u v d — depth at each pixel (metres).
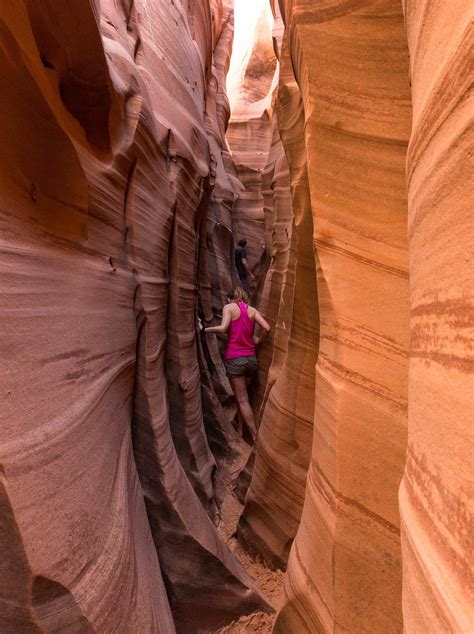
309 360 2.87
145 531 2.23
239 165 10.49
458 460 0.75
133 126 2.67
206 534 2.77
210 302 6.17
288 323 3.79
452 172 0.85
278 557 3.20
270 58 11.09
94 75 2.01
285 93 3.09
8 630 1.22
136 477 2.39
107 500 1.74
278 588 3.07
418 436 0.98
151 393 2.81
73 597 1.30
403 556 0.98
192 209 4.30
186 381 3.76
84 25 1.72
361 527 1.59
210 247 7.16
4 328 1.31
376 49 1.64
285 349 3.81
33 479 1.25
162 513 2.60
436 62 0.94
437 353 0.89
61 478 1.41
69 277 1.87
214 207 7.48
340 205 1.80
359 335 1.71
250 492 3.52
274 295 5.44
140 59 3.35
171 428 3.66
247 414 5.25
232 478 4.59
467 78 0.79
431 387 0.91
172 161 3.62
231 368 5.25
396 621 1.46
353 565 1.58
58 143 1.85
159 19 4.06
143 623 1.68
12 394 1.28
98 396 1.90
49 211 1.82
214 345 6.27
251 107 10.87
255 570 3.27
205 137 5.03
